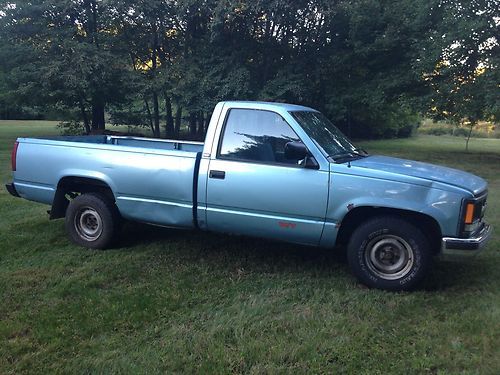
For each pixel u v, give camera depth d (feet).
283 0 59.00
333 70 71.15
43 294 13.87
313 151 14.53
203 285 14.61
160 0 65.77
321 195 14.26
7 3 64.64
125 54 70.13
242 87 62.18
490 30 51.34
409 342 11.09
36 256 17.25
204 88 63.31
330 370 9.98
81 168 17.67
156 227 21.04
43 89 62.34
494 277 15.19
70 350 10.78
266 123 15.39
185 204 16.06
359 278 14.47
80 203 18.13
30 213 23.82
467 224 13.33
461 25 50.88
